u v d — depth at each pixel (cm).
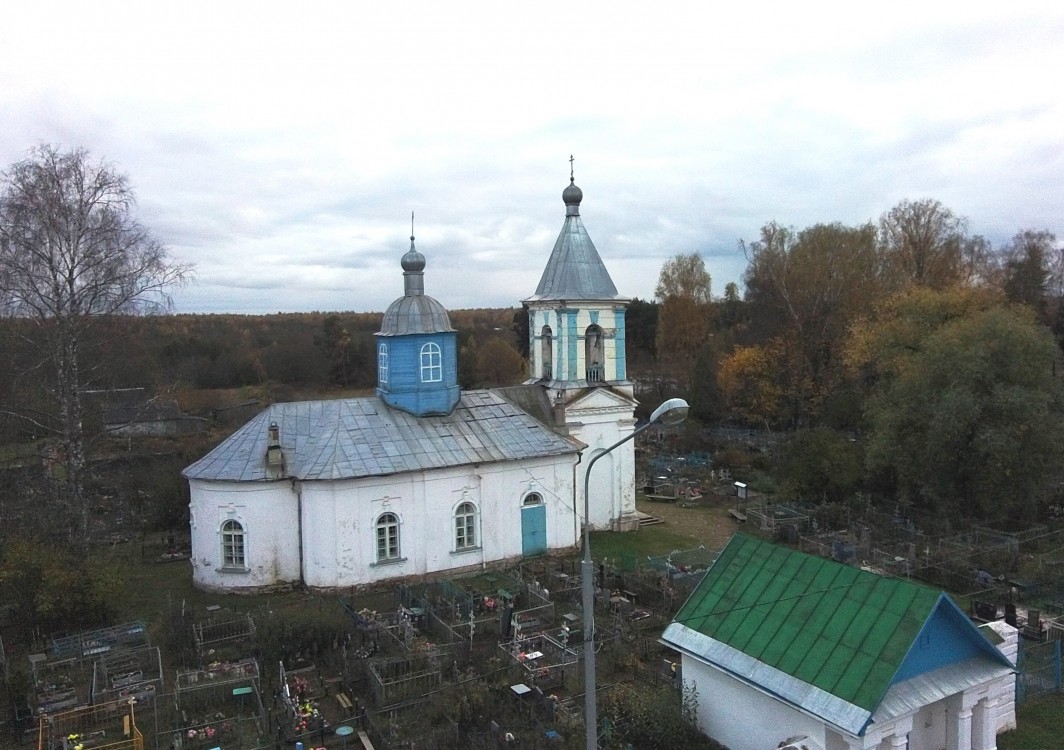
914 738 2039
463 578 3728
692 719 2245
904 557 3903
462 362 10812
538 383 4591
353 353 12069
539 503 4025
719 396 8062
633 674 2683
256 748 2256
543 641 2917
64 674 2736
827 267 7506
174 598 3509
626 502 4572
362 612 3209
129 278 4034
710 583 2367
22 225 3747
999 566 3759
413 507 3656
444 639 2992
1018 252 9244
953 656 1992
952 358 4472
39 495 4403
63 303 3881
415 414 3950
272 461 3525
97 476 5084
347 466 3522
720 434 7669
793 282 7775
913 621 1900
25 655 2908
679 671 2630
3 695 2559
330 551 3506
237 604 3425
